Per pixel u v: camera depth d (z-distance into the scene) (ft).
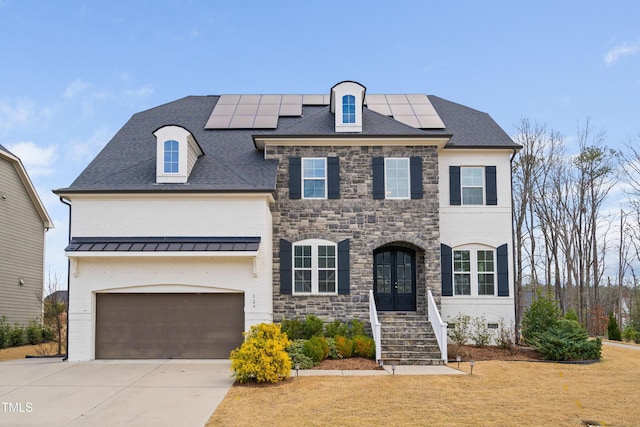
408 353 61.41
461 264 74.64
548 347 62.75
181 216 63.46
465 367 57.88
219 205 63.67
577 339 63.67
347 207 70.79
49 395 45.50
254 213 63.67
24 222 95.25
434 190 71.10
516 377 52.70
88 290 62.80
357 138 70.74
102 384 49.47
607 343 92.02
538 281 143.13
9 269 90.12
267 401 43.01
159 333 63.52
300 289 69.82
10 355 75.56
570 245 127.75
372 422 37.35
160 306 63.82
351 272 69.82
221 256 61.11
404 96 89.81
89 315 62.49
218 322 63.62
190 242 62.44
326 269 70.18
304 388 47.34
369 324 68.90
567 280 131.44
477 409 40.55
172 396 44.86
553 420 37.78
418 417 38.50
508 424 36.88
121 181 65.16
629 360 64.54
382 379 51.13
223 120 81.97
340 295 69.41
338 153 71.87
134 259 63.16
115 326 63.57
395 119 79.51
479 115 84.99
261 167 69.41
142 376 52.95
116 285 62.80
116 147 74.54
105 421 38.09
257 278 63.10
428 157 71.72
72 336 62.23
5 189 89.86
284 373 49.80
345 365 58.44
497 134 78.48
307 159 72.02
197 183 64.75
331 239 70.28
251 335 53.16
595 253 128.98
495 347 70.28
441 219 74.59
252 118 82.48
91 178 66.18
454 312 73.26
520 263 115.44
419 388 47.34
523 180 123.13
